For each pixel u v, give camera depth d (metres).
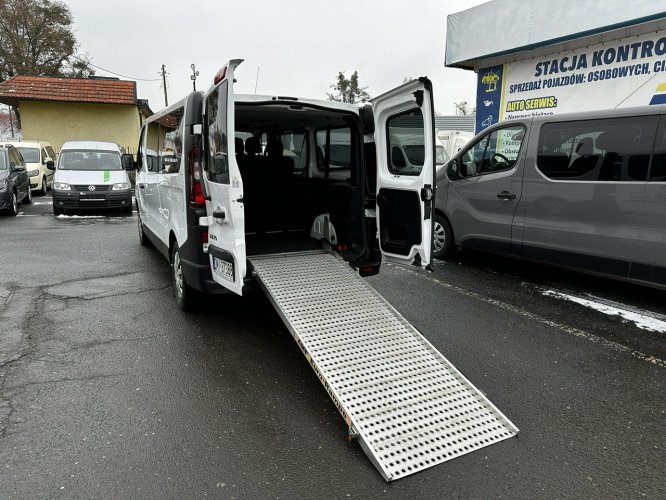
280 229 5.65
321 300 3.97
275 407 3.21
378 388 3.12
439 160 13.02
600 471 2.61
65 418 3.02
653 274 4.89
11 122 40.41
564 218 5.55
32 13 34.34
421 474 2.56
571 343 4.28
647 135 4.83
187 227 4.28
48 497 2.36
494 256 7.54
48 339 4.19
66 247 7.94
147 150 6.77
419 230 4.29
